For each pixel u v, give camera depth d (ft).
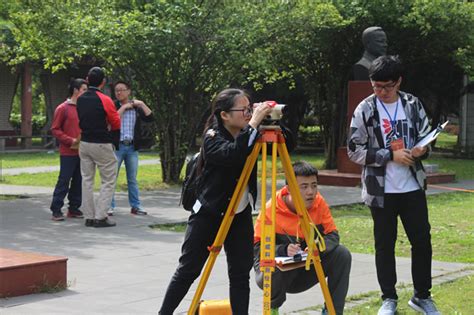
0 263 30.40
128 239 43.96
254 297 30.55
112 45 67.36
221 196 23.25
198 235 23.66
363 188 28.43
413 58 98.94
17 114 170.71
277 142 21.75
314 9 76.33
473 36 90.84
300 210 22.12
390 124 27.96
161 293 31.04
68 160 50.72
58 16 68.49
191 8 69.10
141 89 74.79
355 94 78.18
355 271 35.99
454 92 117.39
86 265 36.58
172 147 75.82
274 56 82.02
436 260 39.42
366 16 87.35
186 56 72.95
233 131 23.30
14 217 52.11
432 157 117.39
